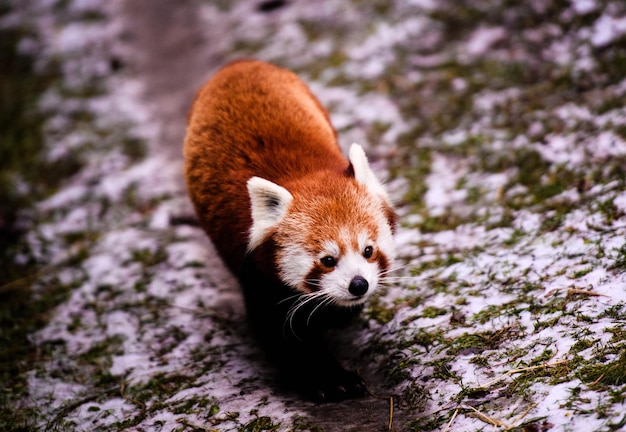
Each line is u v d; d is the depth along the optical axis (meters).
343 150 7.59
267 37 10.54
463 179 6.61
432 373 4.28
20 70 11.14
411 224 6.23
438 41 9.02
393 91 8.38
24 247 7.24
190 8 12.34
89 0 12.93
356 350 4.94
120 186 8.05
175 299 6.09
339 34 9.91
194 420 4.41
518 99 7.47
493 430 3.58
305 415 4.25
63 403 4.97
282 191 4.42
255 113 5.14
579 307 4.32
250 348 5.31
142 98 10.04
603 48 7.59
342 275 4.27
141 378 5.10
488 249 5.45
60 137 9.27
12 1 13.00
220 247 5.05
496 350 4.27
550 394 3.67
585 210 5.35
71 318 6.09
